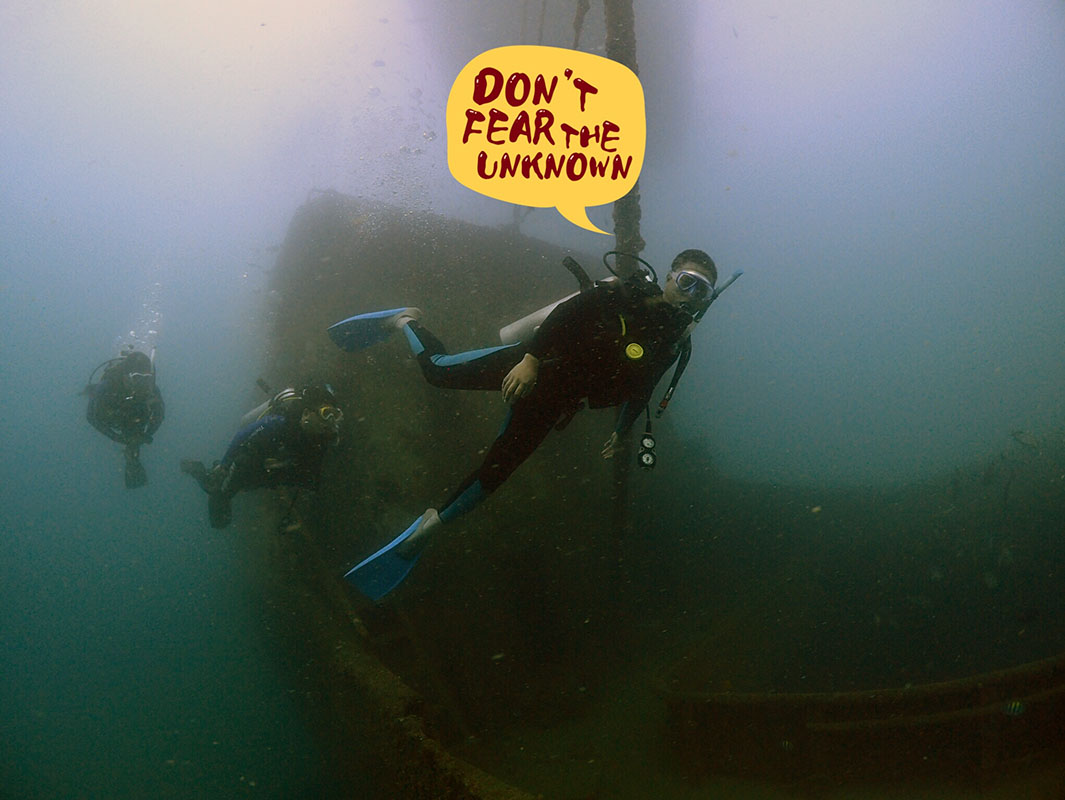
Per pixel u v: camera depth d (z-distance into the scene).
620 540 5.87
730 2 13.97
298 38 12.80
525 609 5.65
